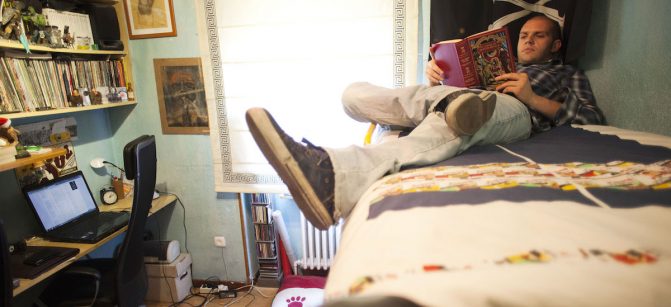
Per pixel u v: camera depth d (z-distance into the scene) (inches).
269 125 34.5
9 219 69.2
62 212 73.3
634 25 56.1
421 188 29.4
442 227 21.1
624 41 58.2
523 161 36.4
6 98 60.7
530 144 46.2
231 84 83.4
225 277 98.2
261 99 83.3
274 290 95.0
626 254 16.6
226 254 96.6
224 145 87.2
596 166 32.3
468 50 57.7
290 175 34.6
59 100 71.6
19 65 63.1
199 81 86.4
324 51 78.9
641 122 54.8
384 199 28.5
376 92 53.5
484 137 45.0
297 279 87.0
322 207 35.1
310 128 83.1
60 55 72.7
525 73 60.6
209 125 86.9
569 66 66.5
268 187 87.4
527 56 68.3
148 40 86.0
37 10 68.7
